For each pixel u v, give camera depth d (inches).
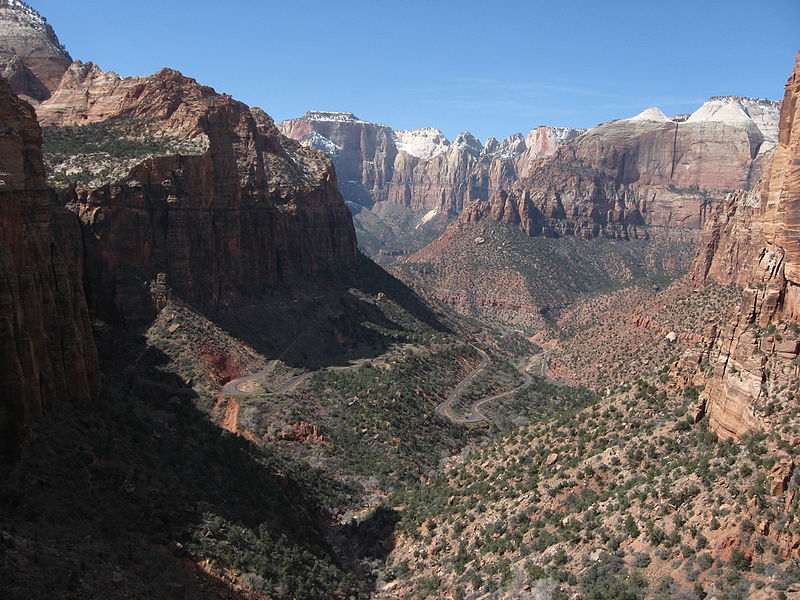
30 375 2396.7
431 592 2608.3
